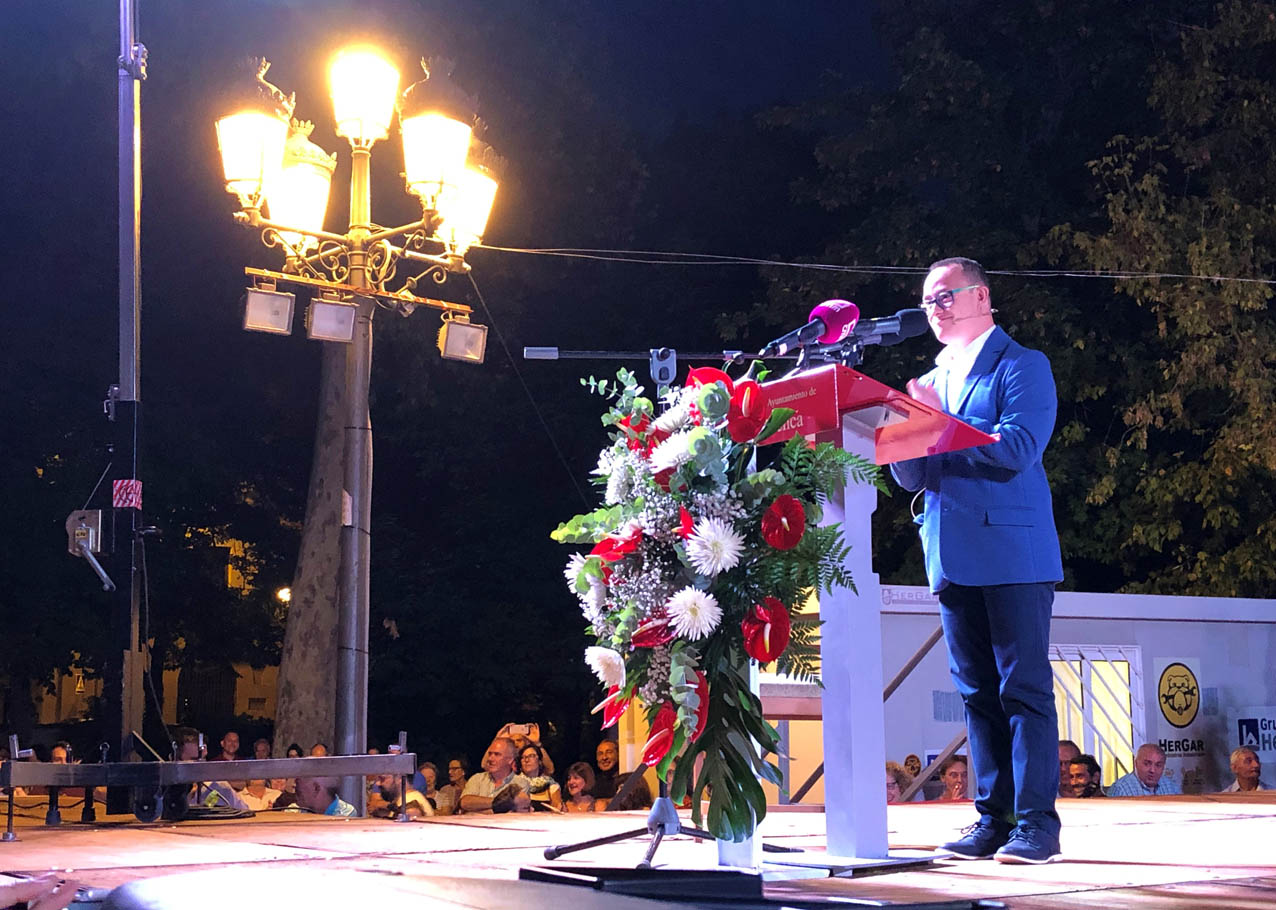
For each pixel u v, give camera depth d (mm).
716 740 2654
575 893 1417
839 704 2895
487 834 4070
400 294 8547
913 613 9938
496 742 9578
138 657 6715
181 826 4766
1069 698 11164
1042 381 3262
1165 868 2912
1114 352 15586
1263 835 3807
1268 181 15133
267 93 7668
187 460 18094
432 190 7848
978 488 3271
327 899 1243
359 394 8461
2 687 20703
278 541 20281
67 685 27219
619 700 2768
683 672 2566
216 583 20375
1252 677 11961
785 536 2580
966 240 15875
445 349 8695
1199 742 11609
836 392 2740
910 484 3453
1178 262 14758
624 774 9344
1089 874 2797
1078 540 15719
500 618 18547
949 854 3189
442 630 18656
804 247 19875
